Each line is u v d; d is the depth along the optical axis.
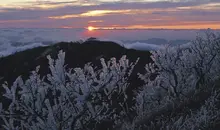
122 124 10.23
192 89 12.15
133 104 15.63
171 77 12.45
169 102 11.23
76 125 7.46
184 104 9.91
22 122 7.18
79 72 7.10
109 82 7.14
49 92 7.23
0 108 7.01
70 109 7.18
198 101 9.76
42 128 6.90
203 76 12.91
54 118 7.00
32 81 6.98
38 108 6.96
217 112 7.64
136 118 10.91
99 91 6.98
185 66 12.71
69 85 6.95
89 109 7.25
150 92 12.77
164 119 9.01
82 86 6.85
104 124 9.93
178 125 7.53
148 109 12.04
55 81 6.89
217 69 13.84
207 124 7.13
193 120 7.57
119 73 7.59
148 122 9.70
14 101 6.87
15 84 6.88
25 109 6.98
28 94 6.93
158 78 12.93
